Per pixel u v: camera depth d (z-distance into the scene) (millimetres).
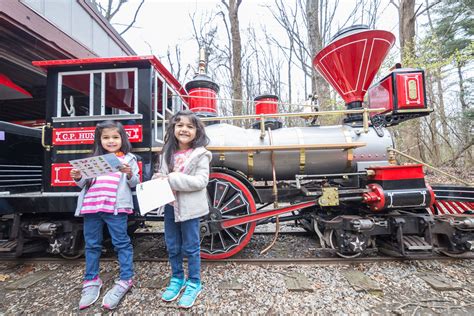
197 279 2352
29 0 4094
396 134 9984
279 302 2338
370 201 3121
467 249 3088
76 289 2609
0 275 2953
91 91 3268
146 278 2781
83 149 3156
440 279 2703
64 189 3148
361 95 3889
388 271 2922
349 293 2477
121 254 2445
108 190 2383
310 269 3010
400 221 3041
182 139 2297
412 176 3109
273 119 4176
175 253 2354
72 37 5051
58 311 2252
